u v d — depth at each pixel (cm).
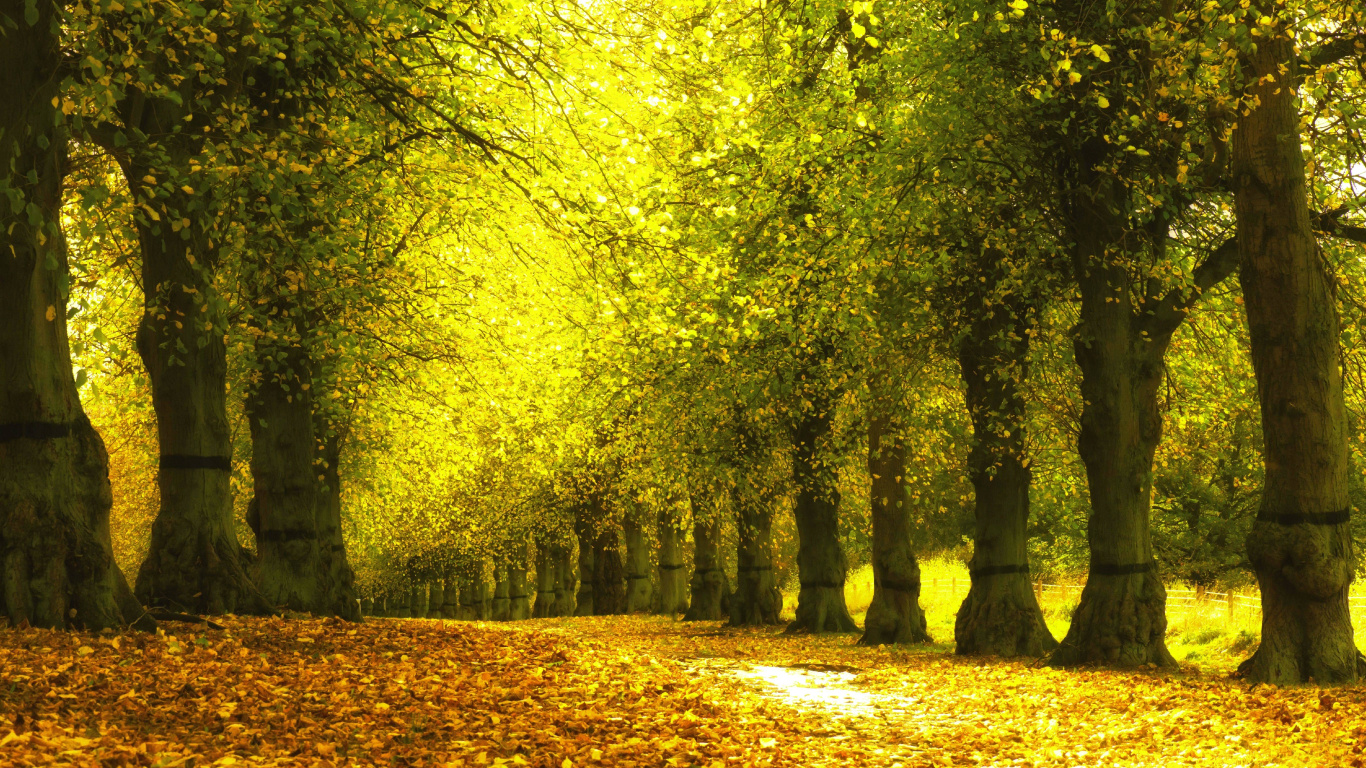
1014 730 1052
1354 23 1287
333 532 2025
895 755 879
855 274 1694
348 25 1145
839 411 2230
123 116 1103
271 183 1074
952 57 1630
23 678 725
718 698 1157
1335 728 882
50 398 960
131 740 628
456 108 1287
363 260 1512
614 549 4381
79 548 965
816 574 2627
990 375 1845
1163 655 1559
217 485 1305
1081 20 1469
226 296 1420
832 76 2153
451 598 5856
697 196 1802
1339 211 1484
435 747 702
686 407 2464
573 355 2002
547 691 981
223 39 1170
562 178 1202
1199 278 1573
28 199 934
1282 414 1262
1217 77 1228
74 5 859
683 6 1225
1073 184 1670
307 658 1040
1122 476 1591
